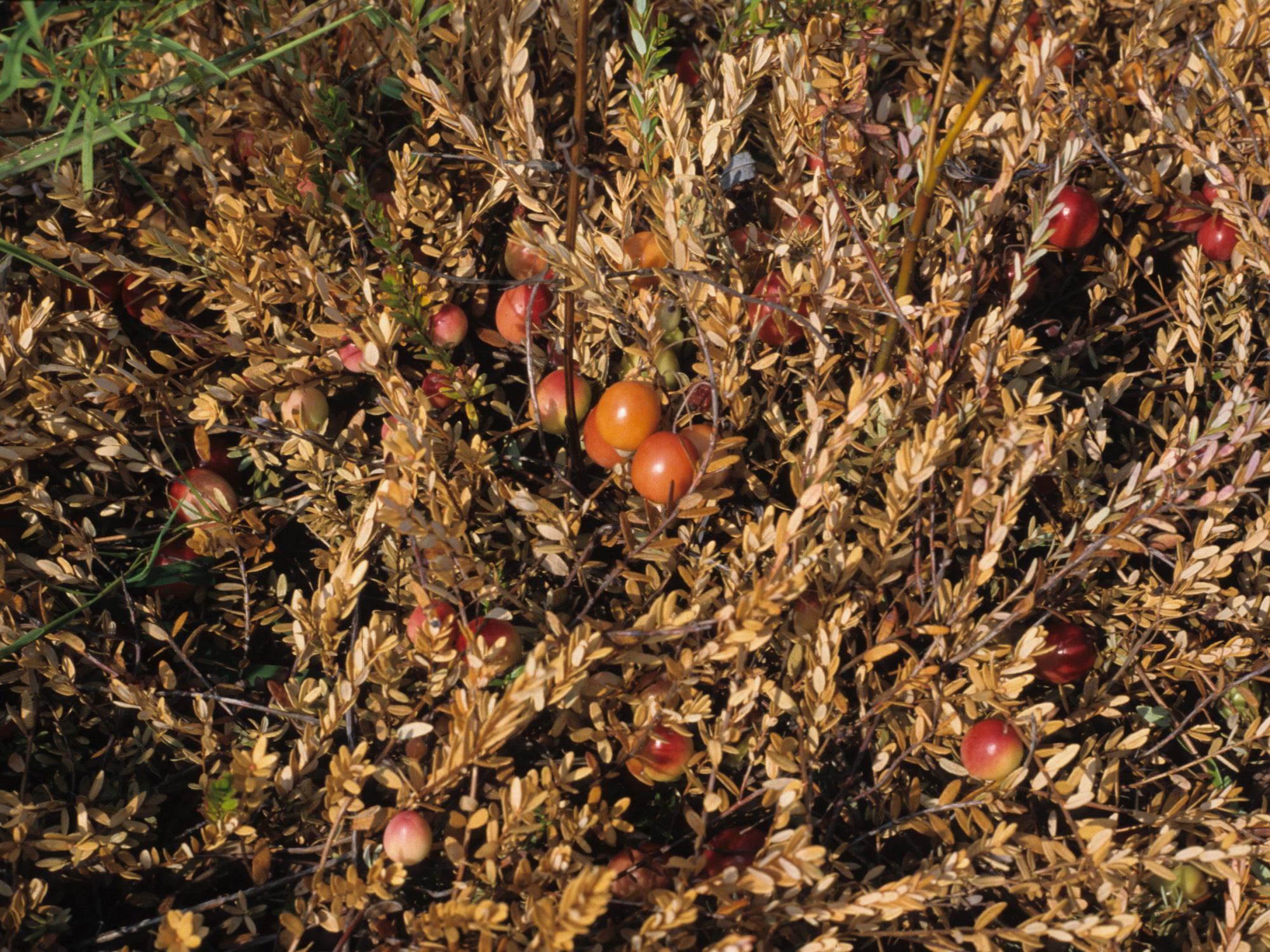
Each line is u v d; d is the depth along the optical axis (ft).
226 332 1.25
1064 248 1.27
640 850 1.03
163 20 1.11
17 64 0.99
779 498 1.22
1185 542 1.17
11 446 1.17
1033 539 1.16
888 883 0.93
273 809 1.07
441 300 1.20
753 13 1.27
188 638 1.19
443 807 1.06
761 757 1.02
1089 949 0.93
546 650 0.97
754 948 0.95
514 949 0.91
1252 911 1.05
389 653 1.00
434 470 0.99
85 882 1.10
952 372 1.06
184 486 1.19
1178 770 1.10
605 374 1.23
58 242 1.20
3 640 1.09
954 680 1.06
